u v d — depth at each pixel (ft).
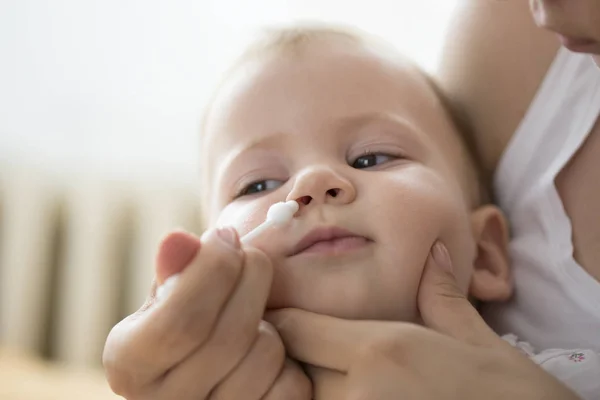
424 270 2.35
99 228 6.28
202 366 1.96
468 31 3.27
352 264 2.29
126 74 6.34
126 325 2.04
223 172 2.73
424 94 2.98
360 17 5.60
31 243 6.27
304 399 2.10
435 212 2.47
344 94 2.66
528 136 2.91
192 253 1.99
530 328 2.80
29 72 6.30
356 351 2.02
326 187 2.35
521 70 3.02
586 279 2.59
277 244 2.32
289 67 2.74
